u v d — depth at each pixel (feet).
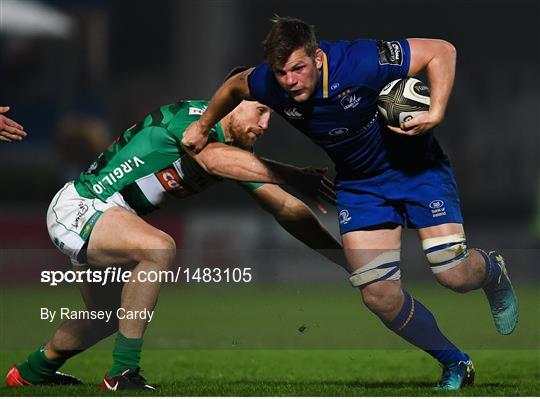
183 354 106.42
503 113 266.16
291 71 65.00
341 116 69.10
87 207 72.23
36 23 247.91
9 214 234.38
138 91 264.31
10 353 103.45
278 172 71.77
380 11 277.64
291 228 77.87
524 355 103.96
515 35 274.57
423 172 73.41
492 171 261.24
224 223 224.74
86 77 253.24
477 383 78.38
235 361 100.42
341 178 75.15
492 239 236.84
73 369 92.32
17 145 250.37
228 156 71.10
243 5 269.85
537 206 247.50
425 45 69.15
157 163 72.74
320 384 78.69
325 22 278.05
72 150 248.11
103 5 253.03
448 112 263.49
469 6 275.80
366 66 67.77
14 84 249.96
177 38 265.95
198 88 265.75
